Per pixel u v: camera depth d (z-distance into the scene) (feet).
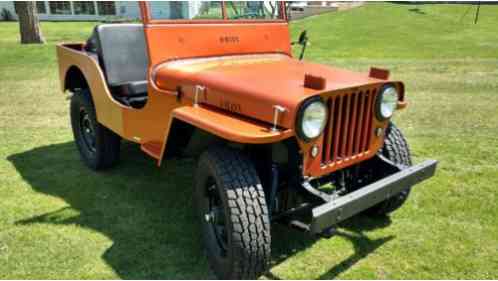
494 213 11.56
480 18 60.64
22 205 12.12
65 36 54.19
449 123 19.34
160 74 10.57
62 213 11.69
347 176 10.43
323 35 51.85
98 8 86.12
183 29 10.89
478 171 14.19
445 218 11.36
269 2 12.42
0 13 91.30
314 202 8.34
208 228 9.42
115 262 9.62
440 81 28.27
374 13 65.98
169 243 10.37
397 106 9.93
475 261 9.61
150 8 10.42
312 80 8.30
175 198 12.61
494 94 24.59
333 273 9.28
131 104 12.83
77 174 14.26
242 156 8.54
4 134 18.26
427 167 9.62
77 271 9.30
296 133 7.92
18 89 26.50
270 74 9.69
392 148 10.56
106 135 13.70
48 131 18.67
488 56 38.65
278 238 10.49
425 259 9.70
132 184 13.51
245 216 7.99
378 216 11.43
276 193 8.98
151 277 9.18
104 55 13.74
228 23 11.61
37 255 9.82
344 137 8.83
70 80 15.44
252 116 8.46
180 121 9.45
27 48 42.86
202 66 10.59
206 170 8.79
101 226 11.07
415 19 60.95
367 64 35.12
